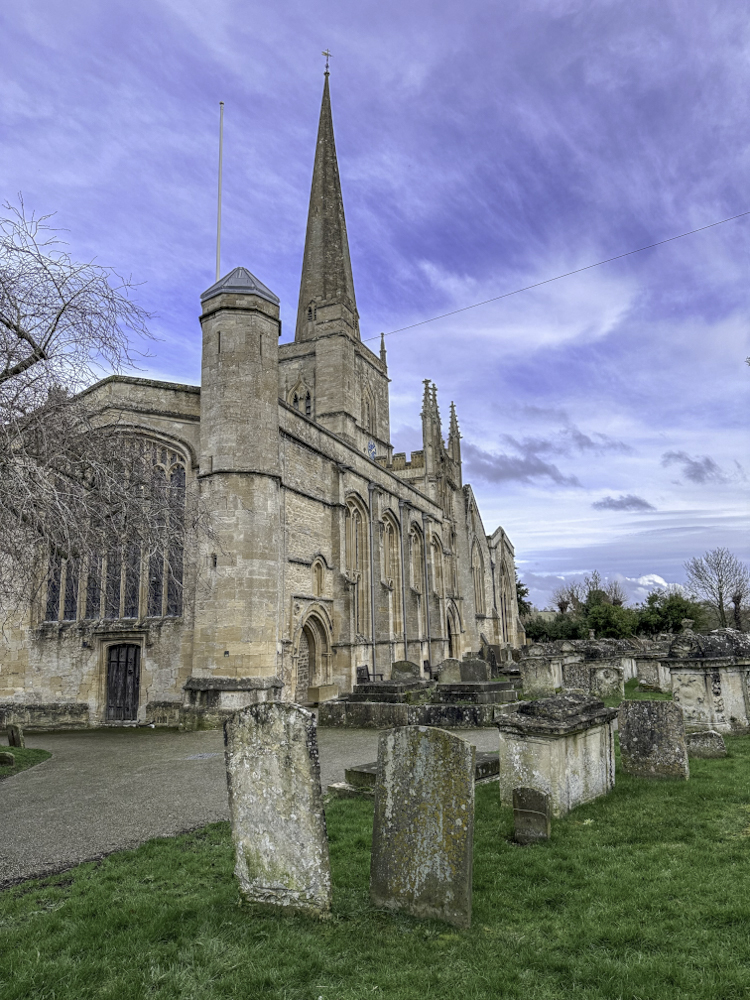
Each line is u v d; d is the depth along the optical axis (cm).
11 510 1030
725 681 1421
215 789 1139
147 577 2495
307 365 5409
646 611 6912
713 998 445
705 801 892
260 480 2311
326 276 5653
